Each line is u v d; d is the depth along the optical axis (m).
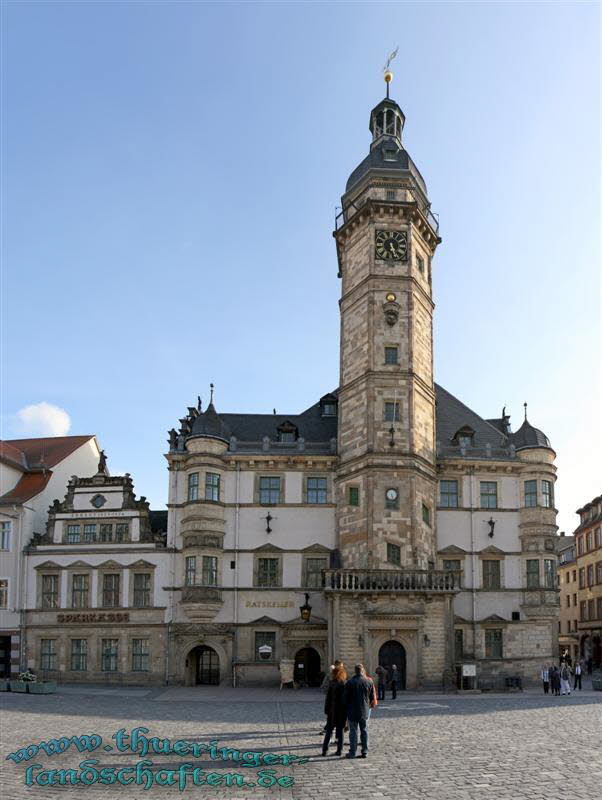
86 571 52.88
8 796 15.95
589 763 18.70
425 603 45.59
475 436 56.41
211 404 55.00
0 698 39.25
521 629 51.78
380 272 52.53
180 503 53.16
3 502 54.31
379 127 58.06
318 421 57.78
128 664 51.16
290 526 52.31
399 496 48.69
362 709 19.97
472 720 28.42
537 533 52.66
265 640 50.88
